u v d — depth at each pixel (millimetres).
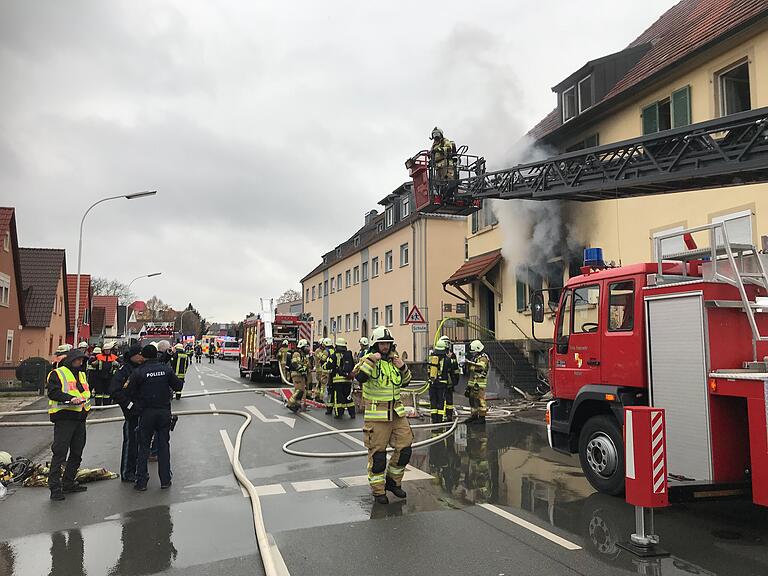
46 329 30391
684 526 5039
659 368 5297
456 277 20562
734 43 10578
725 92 11133
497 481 6766
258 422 11914
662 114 12656
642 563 4180
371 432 5922
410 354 26516
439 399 11547
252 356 24281
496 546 4559
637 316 5695
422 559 4293
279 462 7938
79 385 6547
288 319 23828
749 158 7020
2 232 25391
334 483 6715
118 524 5285
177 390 6930
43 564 4320
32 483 6832
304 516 5406
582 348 6457
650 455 4414
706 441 4789
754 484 4340
